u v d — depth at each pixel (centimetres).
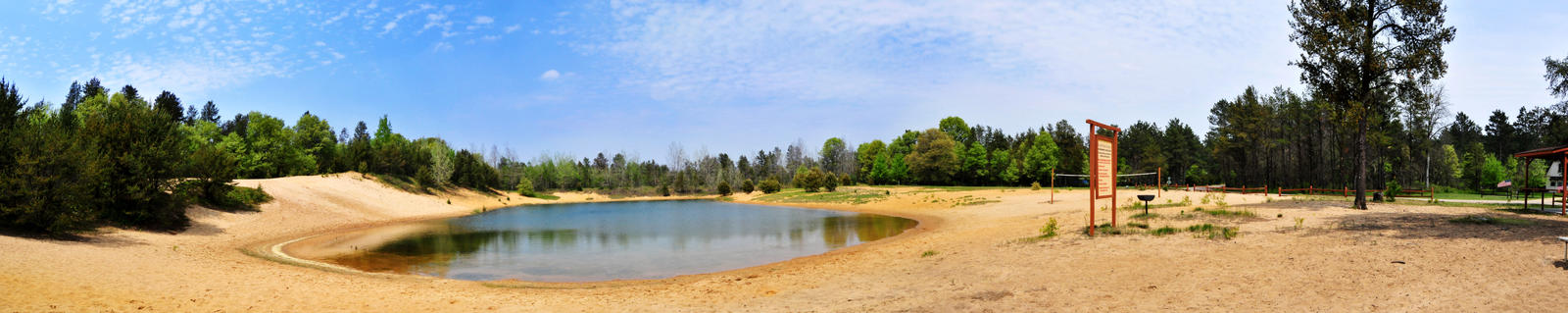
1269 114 6266
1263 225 1683
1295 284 914
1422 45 2262
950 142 9362
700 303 1041
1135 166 10044
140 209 2323
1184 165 9181
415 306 1028
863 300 995
